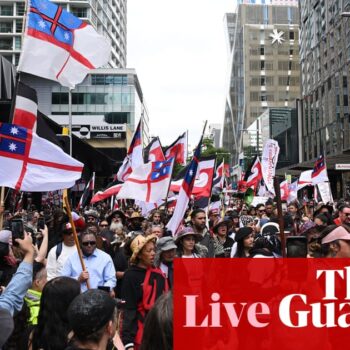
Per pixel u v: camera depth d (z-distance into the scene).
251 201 17.58
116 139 71.44
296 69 115.25
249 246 6.48
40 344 3.54
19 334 3.69
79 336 2.78
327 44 53.00
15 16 88.31
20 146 6.07
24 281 3.61
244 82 115.50
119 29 114.25
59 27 7.94
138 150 14.23
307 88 61.53
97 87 74.88
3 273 4.59
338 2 49.34
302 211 15.46
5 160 6.04
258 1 120.81
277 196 4.63
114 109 75.06
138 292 4.90
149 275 5.01
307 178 18.41
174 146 14.78
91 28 8.23
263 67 115.38
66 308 3.53
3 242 4.64
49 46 7.80
